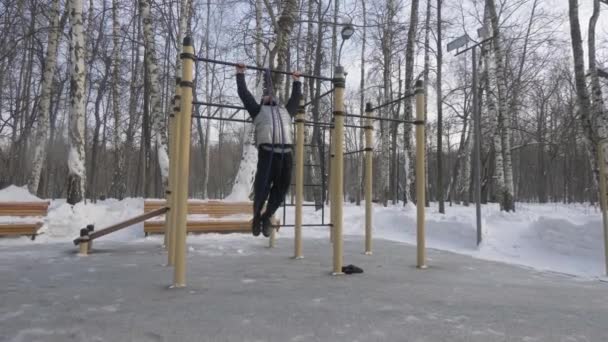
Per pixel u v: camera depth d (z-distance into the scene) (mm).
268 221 4777
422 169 6172
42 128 14172
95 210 10438
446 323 3273
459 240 9234
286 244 8484
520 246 8250
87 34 19734
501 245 8344
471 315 3504
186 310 3561
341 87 5648
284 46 12328
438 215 11469
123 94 24422
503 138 15359
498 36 15203
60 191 30578
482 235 8633
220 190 45281
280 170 4699
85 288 4410
